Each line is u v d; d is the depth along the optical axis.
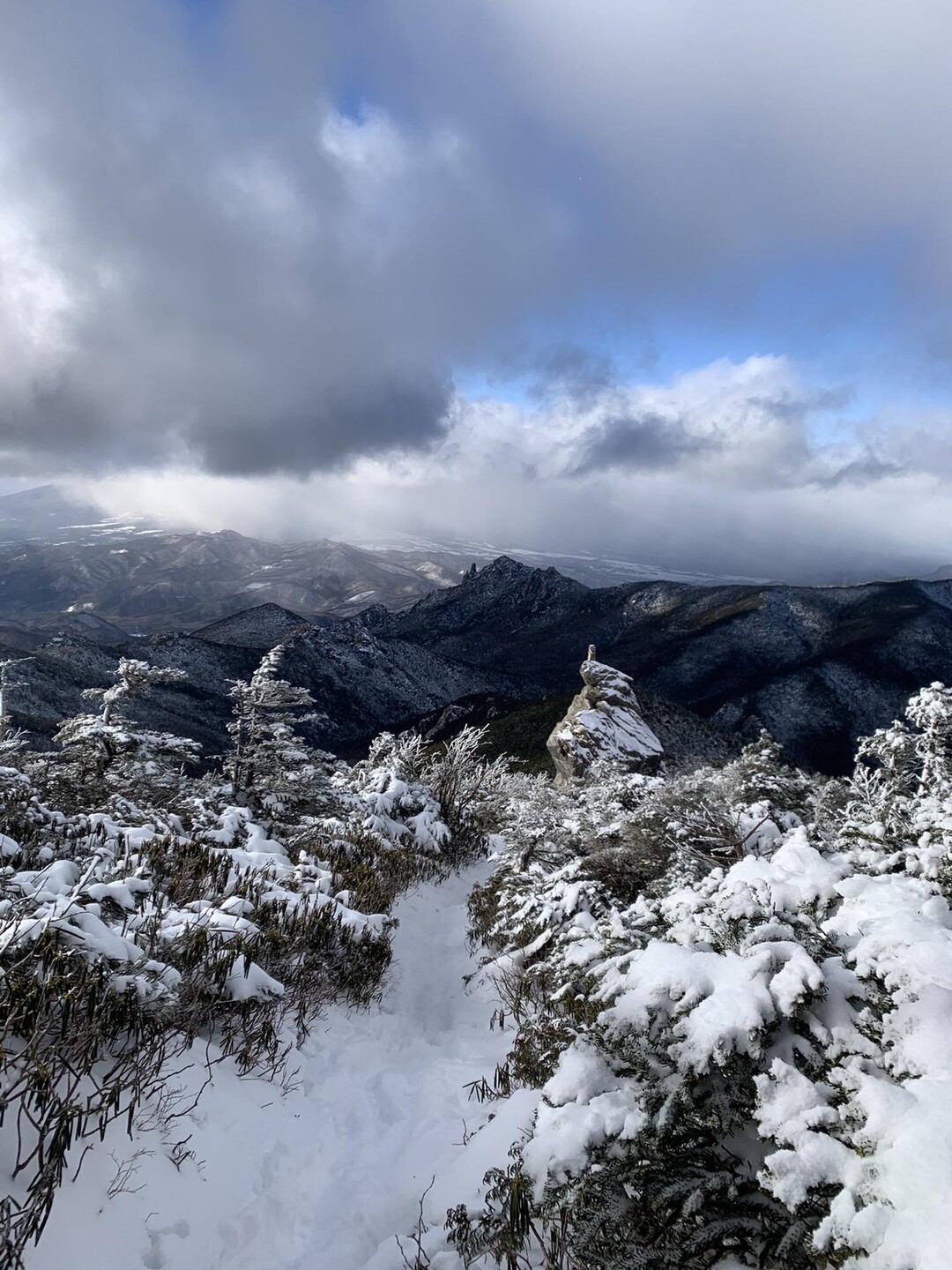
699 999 2.59
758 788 7.67
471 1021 5.28
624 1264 2.24
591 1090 2.73
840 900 3.19
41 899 3.52
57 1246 2.15
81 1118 2.49
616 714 20.78
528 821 9.55
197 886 5.16
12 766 7.93
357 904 6.50
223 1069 3.49
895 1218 1.77
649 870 6.93
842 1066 2.32
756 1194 2.31
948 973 2.36
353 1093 3.91
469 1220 2.66
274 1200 2.89
